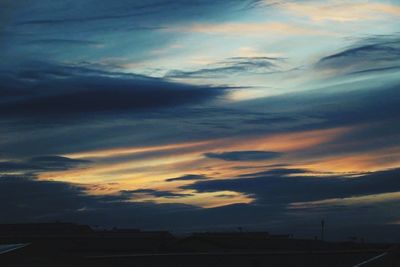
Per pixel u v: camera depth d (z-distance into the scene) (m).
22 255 33.81
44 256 34.78
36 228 68.06
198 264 46.53
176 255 45.66
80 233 66.62
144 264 43.81
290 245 69.69
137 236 68.31
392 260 35.38
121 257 42.72
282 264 50.19
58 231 68.06
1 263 32.94
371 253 52.25
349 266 50.56
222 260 47.50
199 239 70.00
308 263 51.00
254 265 48.72
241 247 68.38
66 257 36.06
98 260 41.41
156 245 67.75
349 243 71.81
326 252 52.28
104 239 64.50
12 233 65.50
